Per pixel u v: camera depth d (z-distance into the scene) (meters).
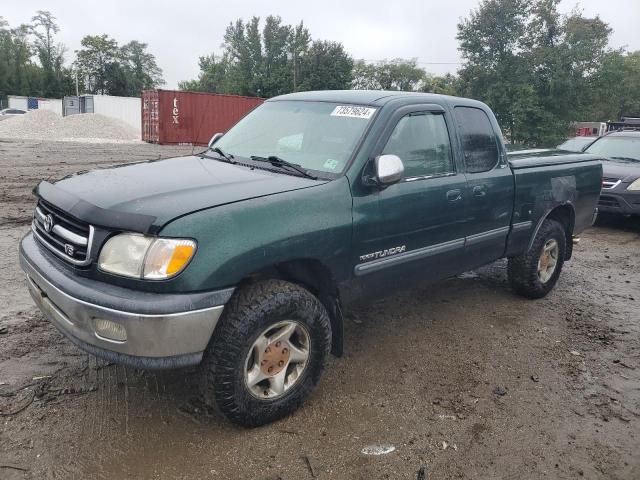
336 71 56.56
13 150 19.64
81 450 2.86
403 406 3.47
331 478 2.78
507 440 3.19
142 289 2.65
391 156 3.43
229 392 2.93
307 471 2.82
